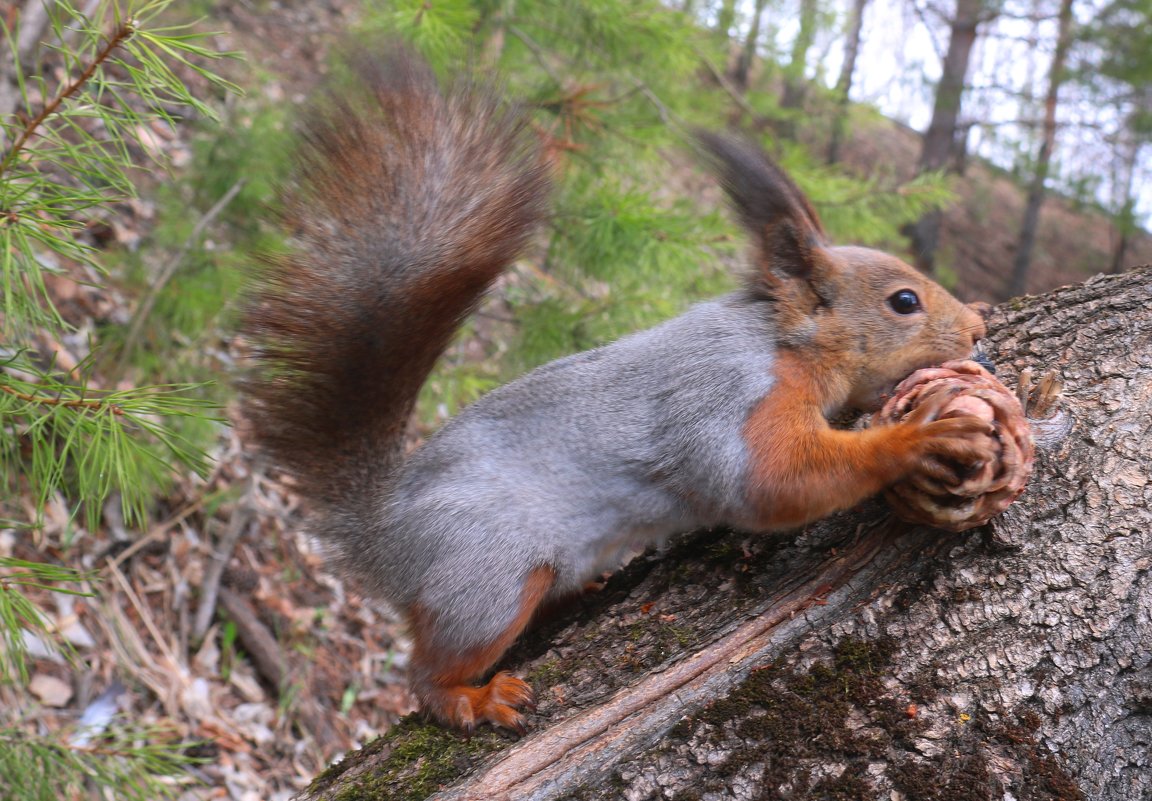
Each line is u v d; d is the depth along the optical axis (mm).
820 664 292
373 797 302
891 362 357
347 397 375
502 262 366
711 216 621
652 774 280
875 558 311
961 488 293
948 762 271
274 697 665
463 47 560
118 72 803
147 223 803
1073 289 373
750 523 339
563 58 712
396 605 362
